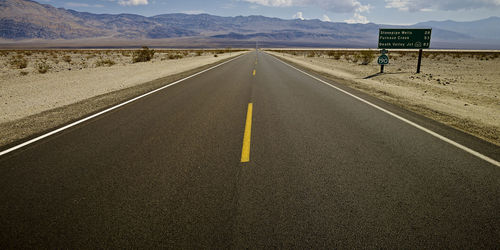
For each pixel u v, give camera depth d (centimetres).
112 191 279
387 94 891
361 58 3372
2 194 277
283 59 3503
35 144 422
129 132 479
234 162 345
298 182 292
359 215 234
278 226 220
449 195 267
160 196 267
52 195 273
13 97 827
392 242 203
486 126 523
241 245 199
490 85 1151
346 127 504
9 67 2058
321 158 357
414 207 246
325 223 223
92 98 803
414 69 1959
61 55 4378
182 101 753
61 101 763
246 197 263
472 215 235
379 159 355
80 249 200
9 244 205
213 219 230
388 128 498
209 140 431
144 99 783
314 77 1373
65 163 350
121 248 200
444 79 1355
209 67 2005
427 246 199
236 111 634
